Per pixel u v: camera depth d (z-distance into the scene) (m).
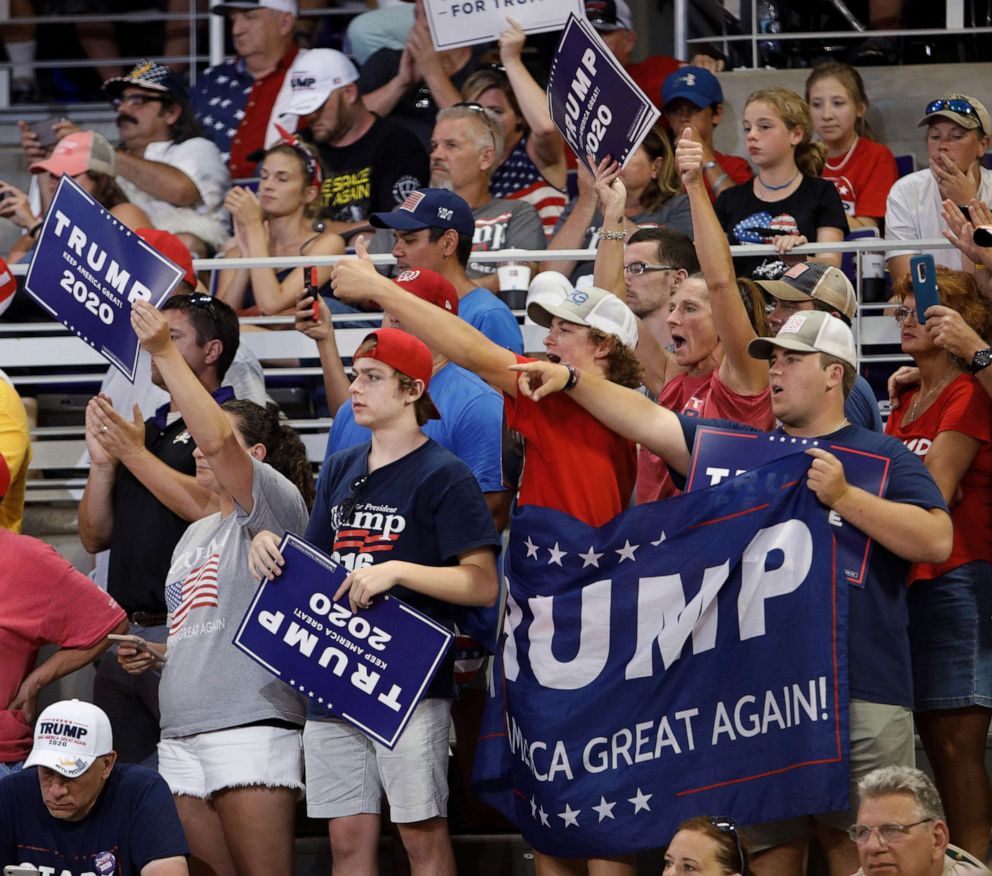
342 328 27.52
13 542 21.48
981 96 34.47
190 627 20.64
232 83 34.69
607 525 18.62
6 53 38.66
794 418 18.39
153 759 22.31
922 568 20.91
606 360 19.23
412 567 18.52
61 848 19.05
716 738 18.06
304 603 18.66
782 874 18.34
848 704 17.67
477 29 29.67
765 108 27.19
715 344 20.81
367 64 34.53
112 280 21.22
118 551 22.66
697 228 19.67
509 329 22.62
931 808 16.91
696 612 18.14
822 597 17.84
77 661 21.41
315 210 29.41
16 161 37.50
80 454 27.28
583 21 22.52
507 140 30.95
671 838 17.98
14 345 27.06
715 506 18.30
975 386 20.91
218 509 22.14
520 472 20.73
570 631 18.58
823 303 20.45
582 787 18.30
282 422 25.77
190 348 22.58
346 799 19.09
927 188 27.89
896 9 35.56
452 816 22.53
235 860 20.17
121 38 38.72
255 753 20.11
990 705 20.69
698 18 36.91
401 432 19.41
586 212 27.48
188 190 31.73
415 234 22.53
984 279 22.92
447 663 19.16
